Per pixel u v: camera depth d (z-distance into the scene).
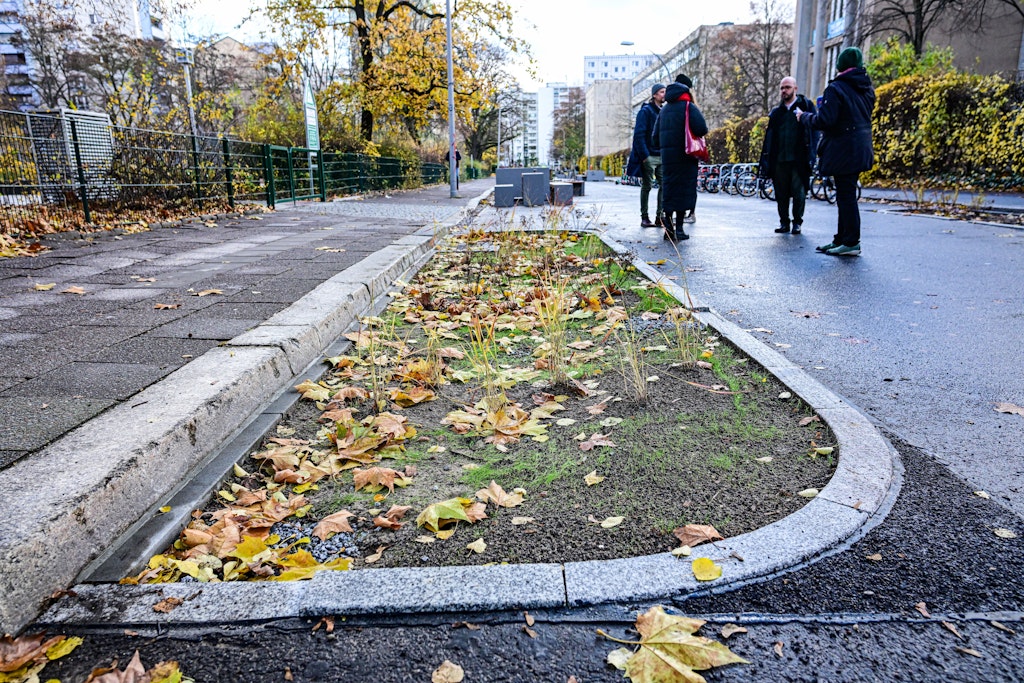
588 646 1.70
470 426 3.16
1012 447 2.77
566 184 17.58
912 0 29.45
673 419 3.12
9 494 2.05
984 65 30.83
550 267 7.26
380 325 5.03
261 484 2.63
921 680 1.57
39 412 2.78
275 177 17.20
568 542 2.16
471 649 1.70
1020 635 1.70
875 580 1.92
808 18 37.22
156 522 2.28
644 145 11.11
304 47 27.80
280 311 4.71
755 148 28.28
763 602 1.84
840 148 7.61
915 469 2.58
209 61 36.62
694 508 2.33
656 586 1.89
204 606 1.85
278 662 1.67
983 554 2.03
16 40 31.25
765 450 2.76
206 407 2.81
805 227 11.04
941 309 5.18
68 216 10.28
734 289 6.18
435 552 2.15
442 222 12.55
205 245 8.97
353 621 1.81
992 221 11.00
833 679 1.58
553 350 4.02
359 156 24.20
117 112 14.25
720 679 1.58
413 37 27.56
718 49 52.16
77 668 1.65
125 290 5.71
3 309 4.95
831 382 3.62
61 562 1.92
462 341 4.67
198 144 13.67
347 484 2.65
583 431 3.07
